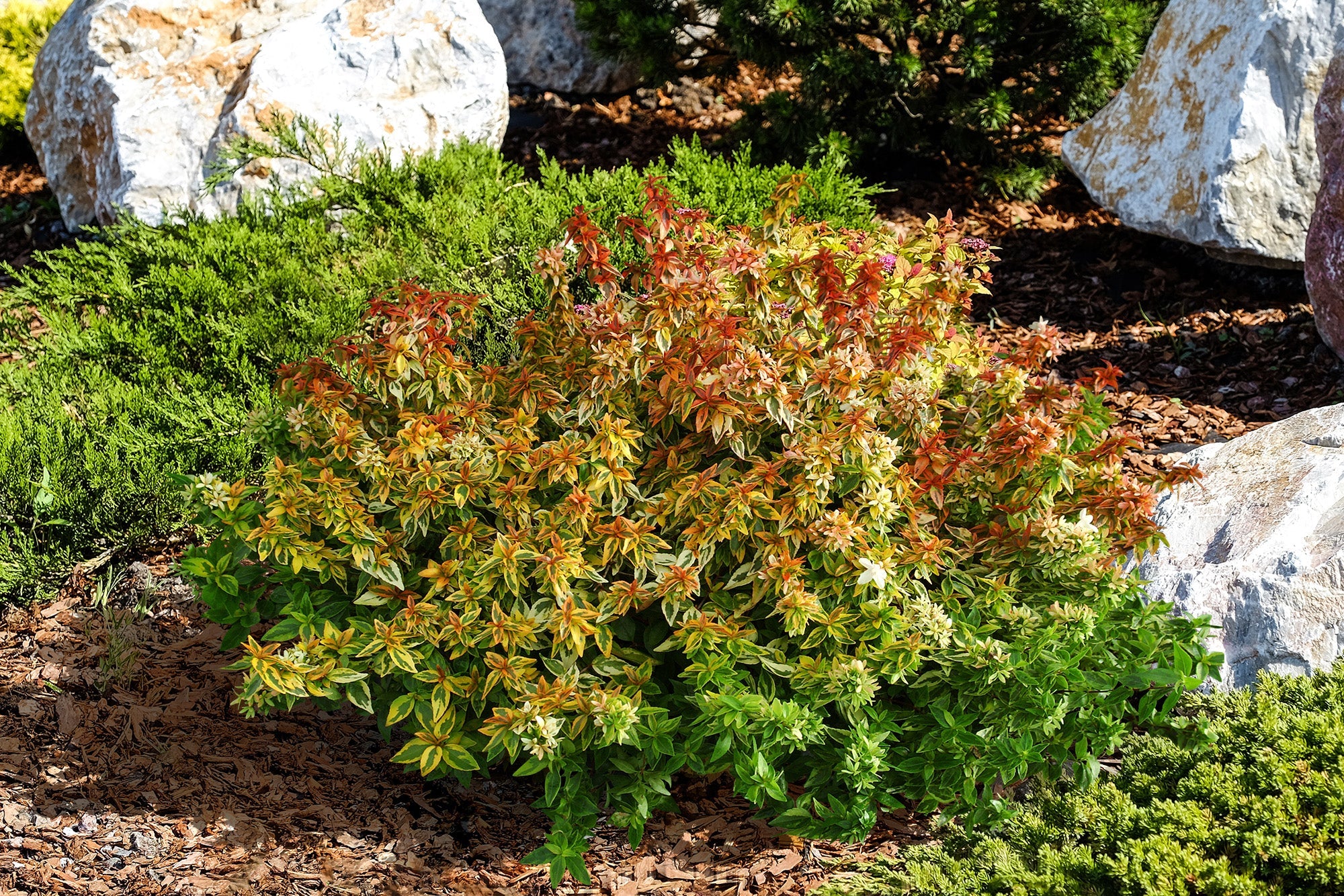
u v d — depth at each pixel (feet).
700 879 10.45
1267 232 19.89
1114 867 8.55
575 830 9.99
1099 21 23.34
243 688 12.20
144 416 15.99
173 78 23.63
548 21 30.04
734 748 10.12
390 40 23.32
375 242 18.83
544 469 10.21
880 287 10.61
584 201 18.72
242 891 10.19
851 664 9.77
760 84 30.63
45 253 25.76
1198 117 20.72
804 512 9.85
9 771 11.36
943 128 26.14
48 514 14.71
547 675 10.80
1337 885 8.20
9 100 29.78
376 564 10.32
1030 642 10.07
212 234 18.97
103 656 13.30
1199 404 17.89
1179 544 12.98
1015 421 10.24
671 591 9.76
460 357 16.03
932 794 10.37
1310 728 9.55
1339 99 17.40
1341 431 13.20
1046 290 21.84
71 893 10.02
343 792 11.48
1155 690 10.68
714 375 9.96
